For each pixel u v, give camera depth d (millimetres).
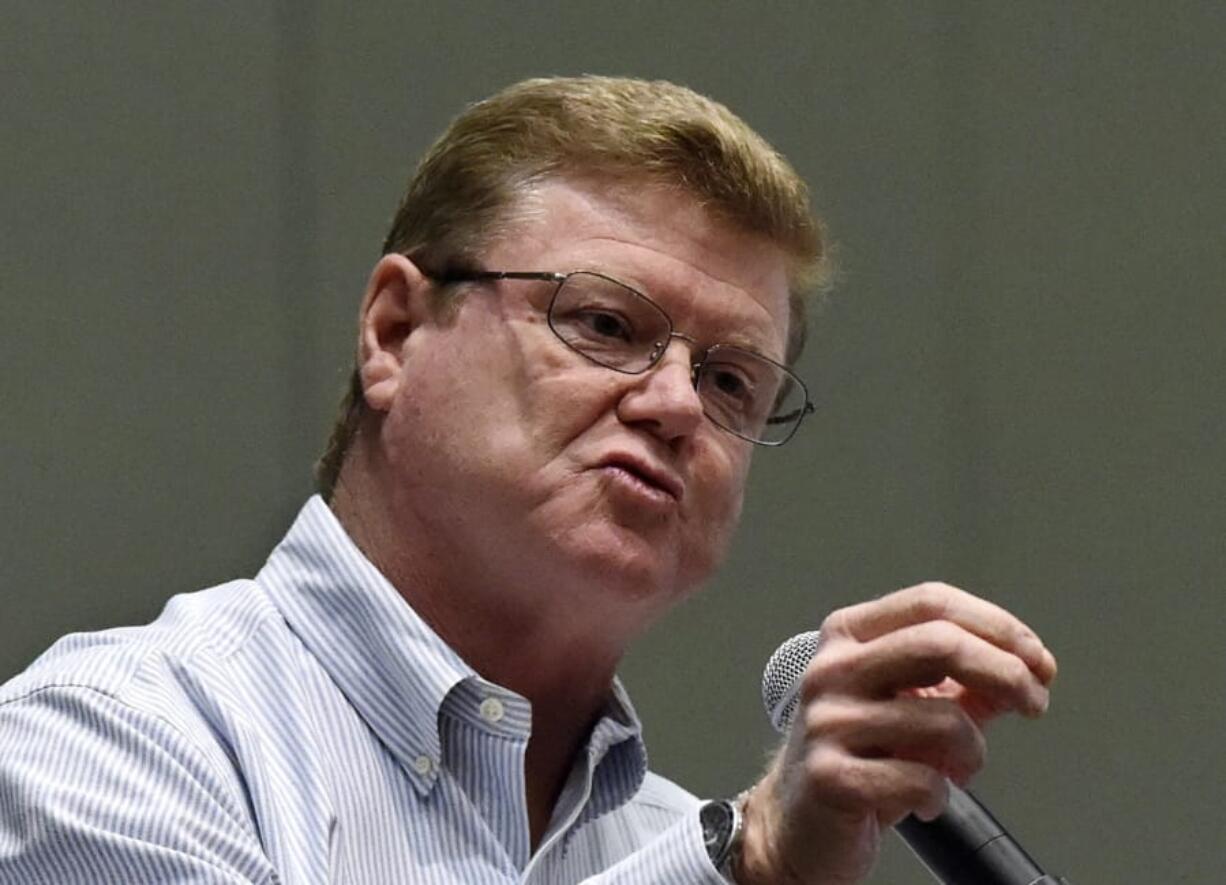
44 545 9094
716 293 6004
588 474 5773
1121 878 10484
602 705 6336
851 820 4672
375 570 5957
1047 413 10930
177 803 5184
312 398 9727
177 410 9461
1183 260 11172
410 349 6145
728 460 6016
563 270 5934
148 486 9336
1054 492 10844
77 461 9219
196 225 9656
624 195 6043
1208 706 10711
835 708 4637
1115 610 10758
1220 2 11375
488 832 5719
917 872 9977
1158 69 11336
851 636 4730
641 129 6098
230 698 5586
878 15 11203
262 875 5176
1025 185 11148
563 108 6191
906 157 11078
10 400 9141
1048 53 11297
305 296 9820
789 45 11078
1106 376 11008
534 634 5977
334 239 9938
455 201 6191
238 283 9695
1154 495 10914
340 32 10172
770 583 10539
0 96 9367
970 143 11148
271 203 9844
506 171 6145
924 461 10805
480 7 10516
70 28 9562
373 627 5871
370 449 6230
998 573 10719
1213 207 11227
